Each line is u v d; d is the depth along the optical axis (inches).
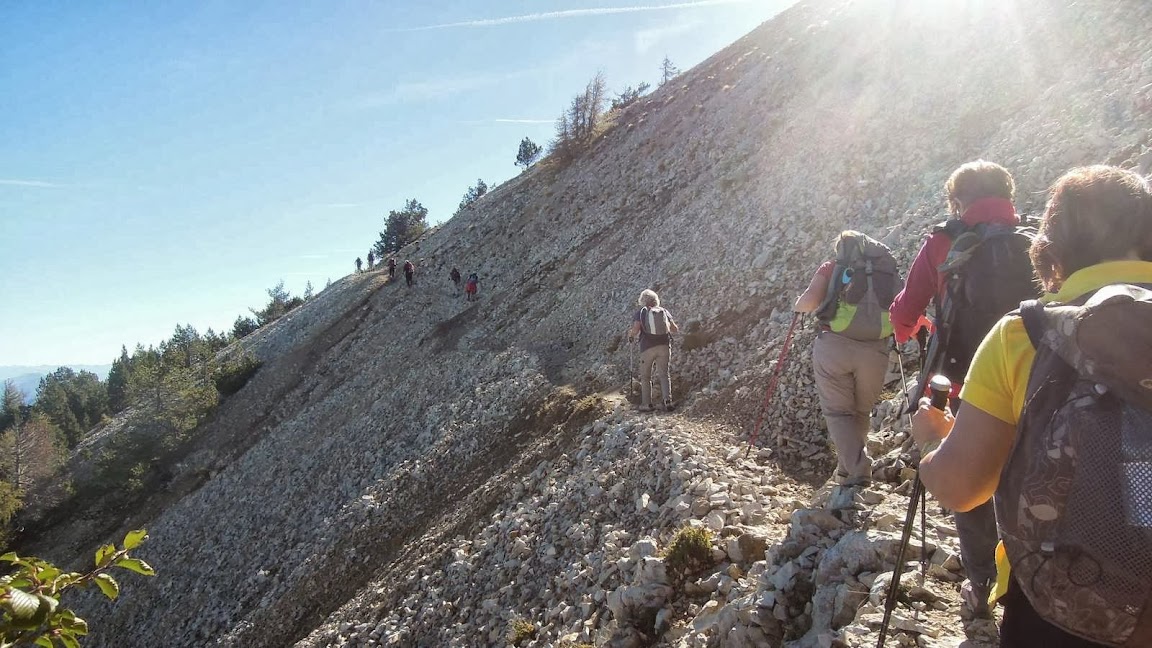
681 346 533.6
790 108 888.9
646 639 210.8
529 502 441.4
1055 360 63.2
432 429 852.6
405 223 3627.0
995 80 513.7
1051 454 59.4
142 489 1796.3
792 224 577.6
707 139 1128.2
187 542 1179.3
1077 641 61.1
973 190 129.0
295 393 1788.9
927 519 165.6
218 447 1784.0
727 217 717.3
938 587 139.0
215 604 885.8
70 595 1156.5
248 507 1163.3
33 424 2174.0
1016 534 63.7
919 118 561.6
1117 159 316.5
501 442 659.4
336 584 659.4
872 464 213.0
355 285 2287.2
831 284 199.6
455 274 1642.5
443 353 1195.3
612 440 419.5
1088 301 63.2
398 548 623.2
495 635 326.6
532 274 1294.3
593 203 1408.7
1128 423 55.7
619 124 1793.8
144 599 1051.3
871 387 200.2
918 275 133.0
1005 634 71.2
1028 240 116.7
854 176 564.4
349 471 979.3
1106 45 428.8
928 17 755.4
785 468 297.0
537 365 791.1
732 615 173.5
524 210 1788.9
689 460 316.8
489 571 396.5
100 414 3425.2
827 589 156.1
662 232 865.5
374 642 431.2
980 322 117.1
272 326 2610.7
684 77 1923.0
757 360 420.8
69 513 1822.1
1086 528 56.0
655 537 274.1
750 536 219.0
